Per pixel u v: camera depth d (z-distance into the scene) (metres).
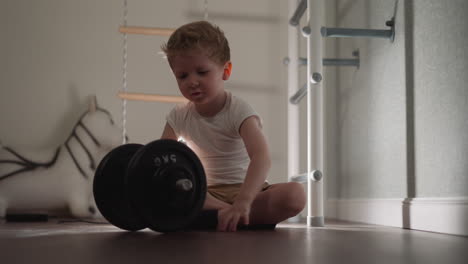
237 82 2.64
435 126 1.34
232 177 1.40
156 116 2.59
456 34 1.23
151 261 0.59
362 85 1.95
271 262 0.58
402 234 1.17
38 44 2.59
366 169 1.89
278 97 2.65
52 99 2.57
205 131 1.41
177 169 1.00
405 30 1.55
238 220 1.15
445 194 1.28
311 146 1.62
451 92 1.26
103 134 2.41
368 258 0.64
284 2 2.72
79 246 0.78
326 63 1.98
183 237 0.97
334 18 2.40
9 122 2.53
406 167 1.53
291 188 1.28
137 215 0.99
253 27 2.69
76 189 2.29
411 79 1.50
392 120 1.65
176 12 2.67
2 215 2.24
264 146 1.27
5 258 0.62
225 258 0.62
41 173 2.31
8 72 2.56
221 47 1.27
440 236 1.10
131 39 2.62
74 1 2.62
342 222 1.91
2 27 2.58
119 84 2.60
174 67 1.25
